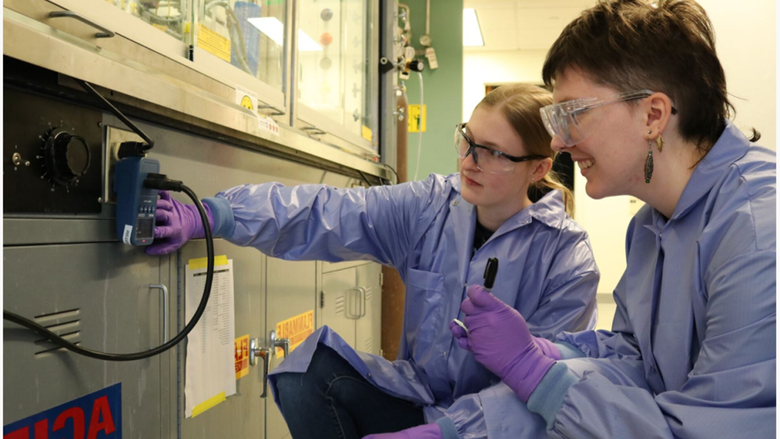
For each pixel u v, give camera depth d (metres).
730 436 0.72
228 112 1.16
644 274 1.05
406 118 3.07
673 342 0.91
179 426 1.12
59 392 0.83
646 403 0.82
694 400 0.78
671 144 0.89
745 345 0.74
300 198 1.30
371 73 2.70
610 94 0.87
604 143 0.88
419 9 5.00
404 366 1.38
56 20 0.86
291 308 1.64
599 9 0.91
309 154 1.70
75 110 0.85
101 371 0.91
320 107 2.14
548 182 1.50
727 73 1.97
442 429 1.02
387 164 2.76
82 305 0.87
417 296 1.38
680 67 0.85
